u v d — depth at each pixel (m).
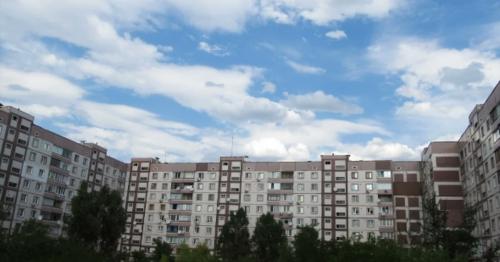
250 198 104.50
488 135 60.84
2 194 82.12
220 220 104.56
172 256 73.44
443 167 76.56
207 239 103.81
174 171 111.69
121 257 58.72
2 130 83.38
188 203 107.88
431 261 28.97
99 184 106.50
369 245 29.67
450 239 37.28
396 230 92.62
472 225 40.31
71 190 98.38
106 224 56.25
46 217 90.88
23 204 85.88
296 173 103.81
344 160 101.31
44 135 92.50
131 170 115.12
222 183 107.25
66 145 98.19
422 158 92.25
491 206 59.88
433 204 39.81
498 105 56.41
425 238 37.97
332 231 97.19
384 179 97.06
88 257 41.97
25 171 87.12
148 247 107.12
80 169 101.62
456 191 74.75
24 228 38.94
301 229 39.03
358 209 97.12
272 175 105.12
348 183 99.50
